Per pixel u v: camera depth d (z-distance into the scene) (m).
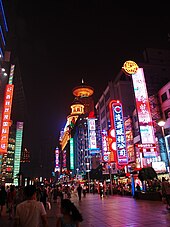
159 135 37.25
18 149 131.62
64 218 4.09
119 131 38.81
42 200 15.99
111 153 41.22
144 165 37.53
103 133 47.78
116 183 46.94
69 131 144.00
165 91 39.69
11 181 111.75
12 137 131.75
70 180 104.81
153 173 24.34
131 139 44.88
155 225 9.96
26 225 3.98
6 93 45.00
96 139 64.75
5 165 115.31
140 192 24.89
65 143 159.38
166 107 39.09
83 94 155.88
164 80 53.28
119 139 38.34
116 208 17.38
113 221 11.58
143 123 32.94
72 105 152.00
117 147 37.94
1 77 58.69
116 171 52.97
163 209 15.03
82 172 90.44
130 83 60.28
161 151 36.00
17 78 108.38
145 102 34.16
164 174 31.61
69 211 4.11
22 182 34.19
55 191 28.52
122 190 34.88
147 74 53.97
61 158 175.62
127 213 14.27
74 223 4.04
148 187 24.78
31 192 4.39
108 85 65.94
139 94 34.62
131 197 29.22
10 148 128.50
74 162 117.69
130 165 43.31
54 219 13.05
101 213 14.95
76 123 116.12
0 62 57.41
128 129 46.56
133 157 43.16
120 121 39.44
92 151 63.19
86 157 80.06
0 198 15.55
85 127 94.94
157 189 23.02
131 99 58.84
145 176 24.33
